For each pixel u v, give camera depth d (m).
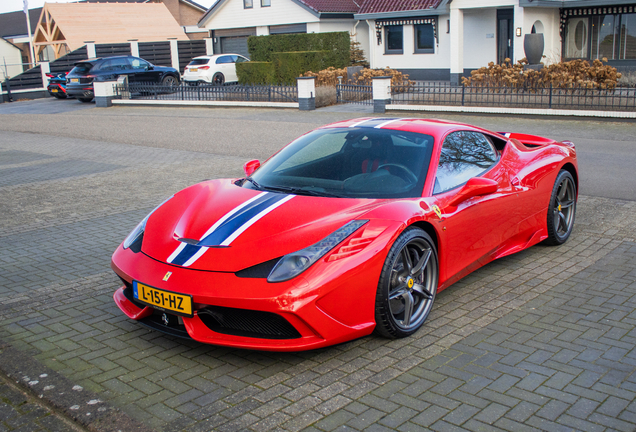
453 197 3.82
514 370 3.06
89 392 2.91
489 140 4.67
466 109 16.00
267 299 2.92
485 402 2.77
